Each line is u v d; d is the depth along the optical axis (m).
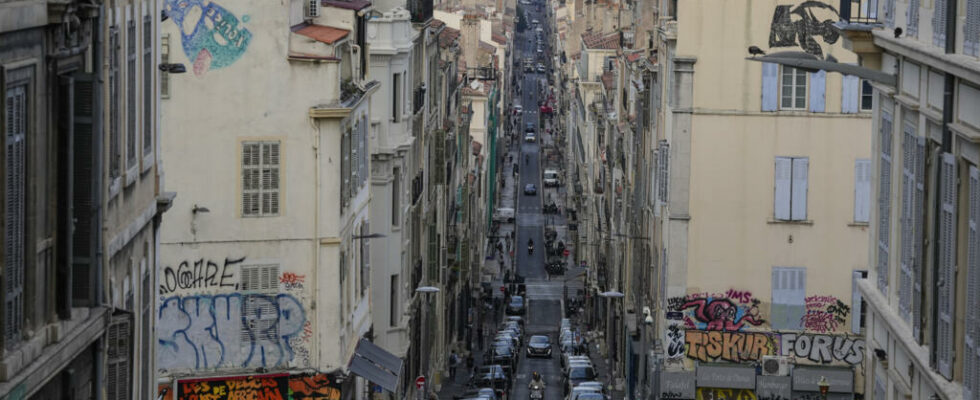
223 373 74.62
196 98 73.19
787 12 95.12
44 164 33.94
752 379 95.69
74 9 34.78
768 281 96.62
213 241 73.88
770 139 95.94
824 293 96.31
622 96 160.12
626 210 145.50
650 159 117.25
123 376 41.00
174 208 73.62
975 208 38.94
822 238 96.19
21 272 32.34
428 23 124.38
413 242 114.81
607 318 160.25
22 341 32.50
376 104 99.38
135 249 45.47
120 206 42.44
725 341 96.94
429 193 129.75
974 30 39.06
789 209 96.12
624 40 172.38
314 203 74.44
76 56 36.19
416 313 117.06
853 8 85.62
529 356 163.38
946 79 41.31
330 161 74.31
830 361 96.00
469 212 184.75
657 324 106.88
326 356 75.31
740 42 95.62
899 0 48.78
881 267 51.59
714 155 96.38
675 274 97.12
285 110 73.81
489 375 139.62
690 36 95.69
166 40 72.81
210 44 72.94
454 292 161.38
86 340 35.81
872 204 53.66
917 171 45.50
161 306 73.88
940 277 42.38
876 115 52.84
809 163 95.88
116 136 41.84
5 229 30.92
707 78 95.88
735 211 96.56
